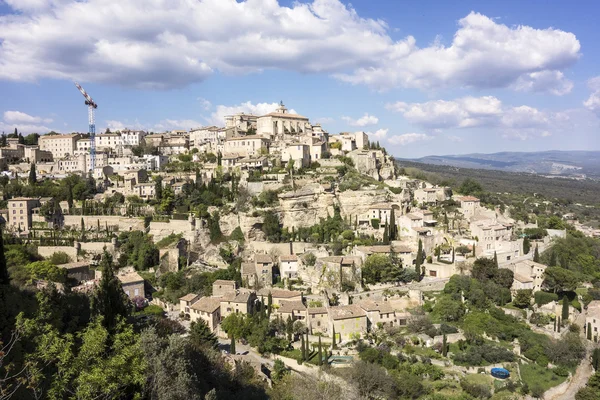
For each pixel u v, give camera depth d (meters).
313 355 110.38
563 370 106.38
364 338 117.88
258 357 110.88
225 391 76.44
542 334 119.62
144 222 175.62
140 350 52.38
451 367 105.25
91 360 46.41
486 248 158.38
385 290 136.50
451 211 190.62
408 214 169.75
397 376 98.31
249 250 165.75
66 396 44.22
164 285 149.38
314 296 136.12
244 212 174.62
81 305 87.31
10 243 160.12
